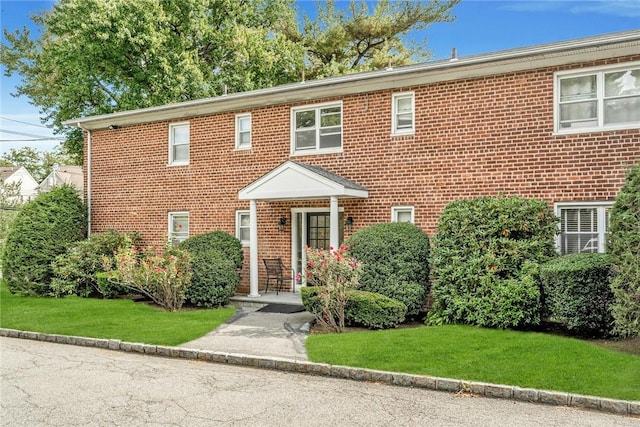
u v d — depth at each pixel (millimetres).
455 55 12719
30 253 15336
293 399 6395
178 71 23109
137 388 6867
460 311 9977
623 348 8133
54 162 61562
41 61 27781
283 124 14531
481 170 11820
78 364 8266
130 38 21672
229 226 15320
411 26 30922
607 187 10523
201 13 25000
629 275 7812
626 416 5809
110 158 17594
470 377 6902
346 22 30766
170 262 12344
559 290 9000
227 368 8039
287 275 14422
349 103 13578
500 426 5465
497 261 9805
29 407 6090
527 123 11328
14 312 12562
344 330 10141
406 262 10953
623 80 10508
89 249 15383
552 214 10242
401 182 12797
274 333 9953
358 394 6633
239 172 15188
